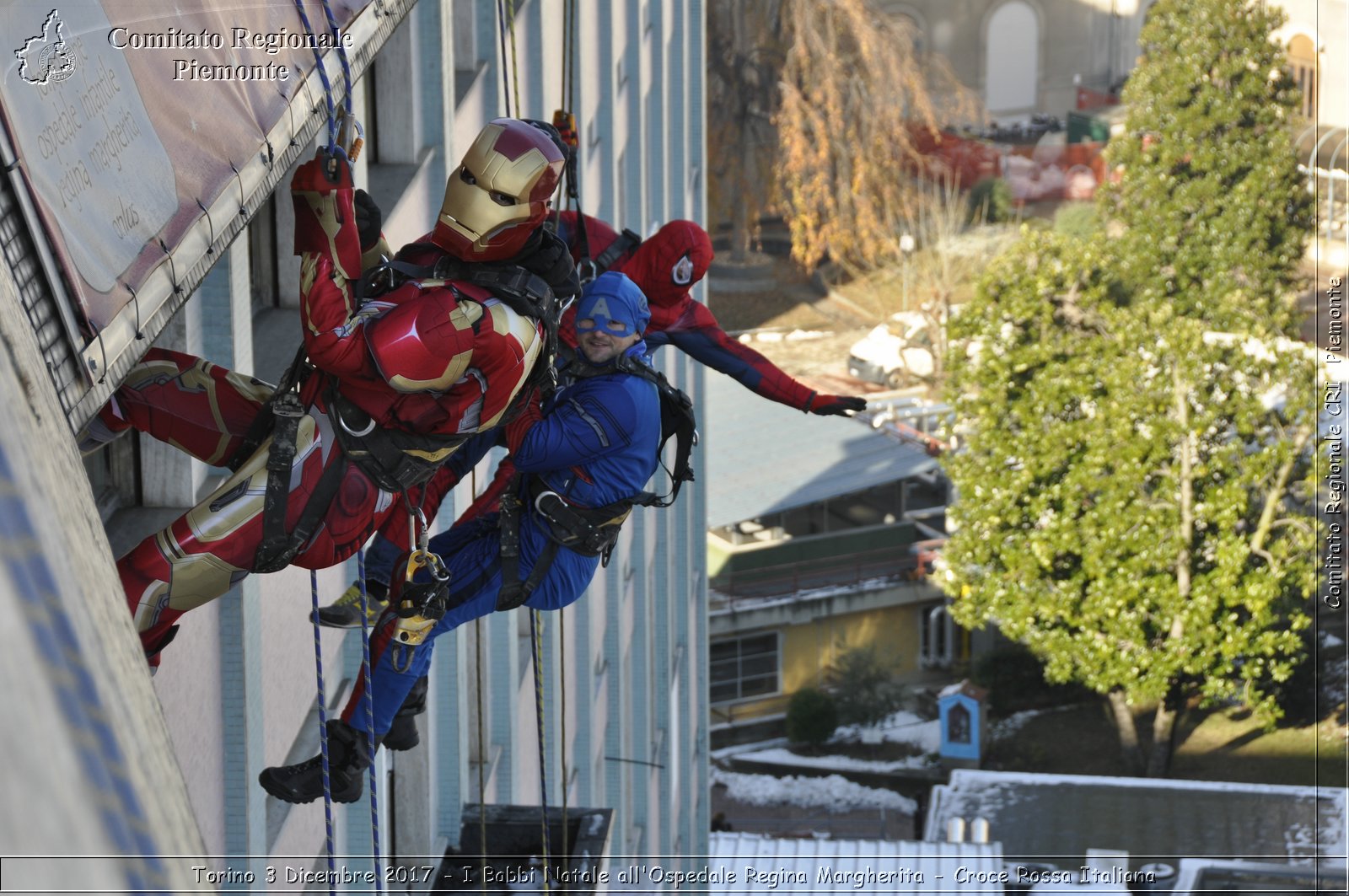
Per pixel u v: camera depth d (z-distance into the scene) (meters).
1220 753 53.00
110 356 4.36
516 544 6.74
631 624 29.78
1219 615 48.84
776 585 56.56
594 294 6.65
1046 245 50.28
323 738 5.86
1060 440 48.25
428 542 6.71
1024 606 49.41
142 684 1.97
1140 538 47.66
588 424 6.56
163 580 5.24
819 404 8.67
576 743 24.47
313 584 5.70
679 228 8.48
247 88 5.77
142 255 4.68
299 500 5.41
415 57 13.66
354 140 5.40
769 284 87.38
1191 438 46.94
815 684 56.50
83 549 1.94
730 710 55.97
